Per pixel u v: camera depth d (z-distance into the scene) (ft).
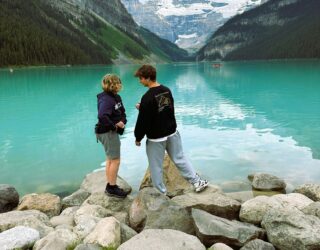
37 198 24.50
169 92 21.27
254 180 27.91
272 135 46.21
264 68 292.81
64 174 33.65
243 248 16.67
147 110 20.59
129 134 47.62
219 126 53.11
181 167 22.75
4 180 32.50
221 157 36.68
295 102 78.69
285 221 17.38
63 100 92.17
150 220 19.25
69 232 17.92
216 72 258.37
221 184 28.73
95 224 19.10
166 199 20.22
